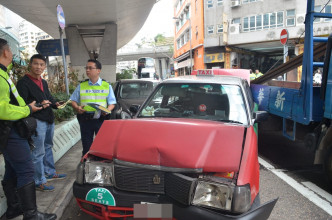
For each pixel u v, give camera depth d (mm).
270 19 31703
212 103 3939
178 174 2527
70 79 14297
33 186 3199
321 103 4719
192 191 2443
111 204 2713
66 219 3631
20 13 20875
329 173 4305
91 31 26156
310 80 4633
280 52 40031
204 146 2678
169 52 75188
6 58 3014
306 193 4289
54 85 11461
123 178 2703
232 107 3850
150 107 4148
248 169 2545
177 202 2521
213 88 4121
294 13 30281
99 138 3080
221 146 2699
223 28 33625
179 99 4094
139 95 9273
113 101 4875
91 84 4723
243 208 2391
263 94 6773
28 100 3947
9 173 3402
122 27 31812
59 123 7320
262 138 7898
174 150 2641
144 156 2658
